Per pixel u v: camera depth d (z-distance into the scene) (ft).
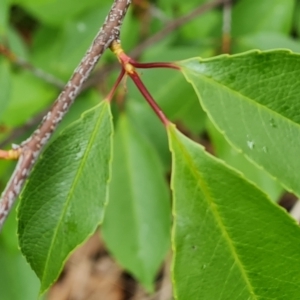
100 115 1.28
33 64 2.13
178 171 1.25
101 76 1.94
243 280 1.24
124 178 1.84
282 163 1.24
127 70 1.27
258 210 1.24
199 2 2.03
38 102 2.02
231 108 1.25
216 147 1.73
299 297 1.24
